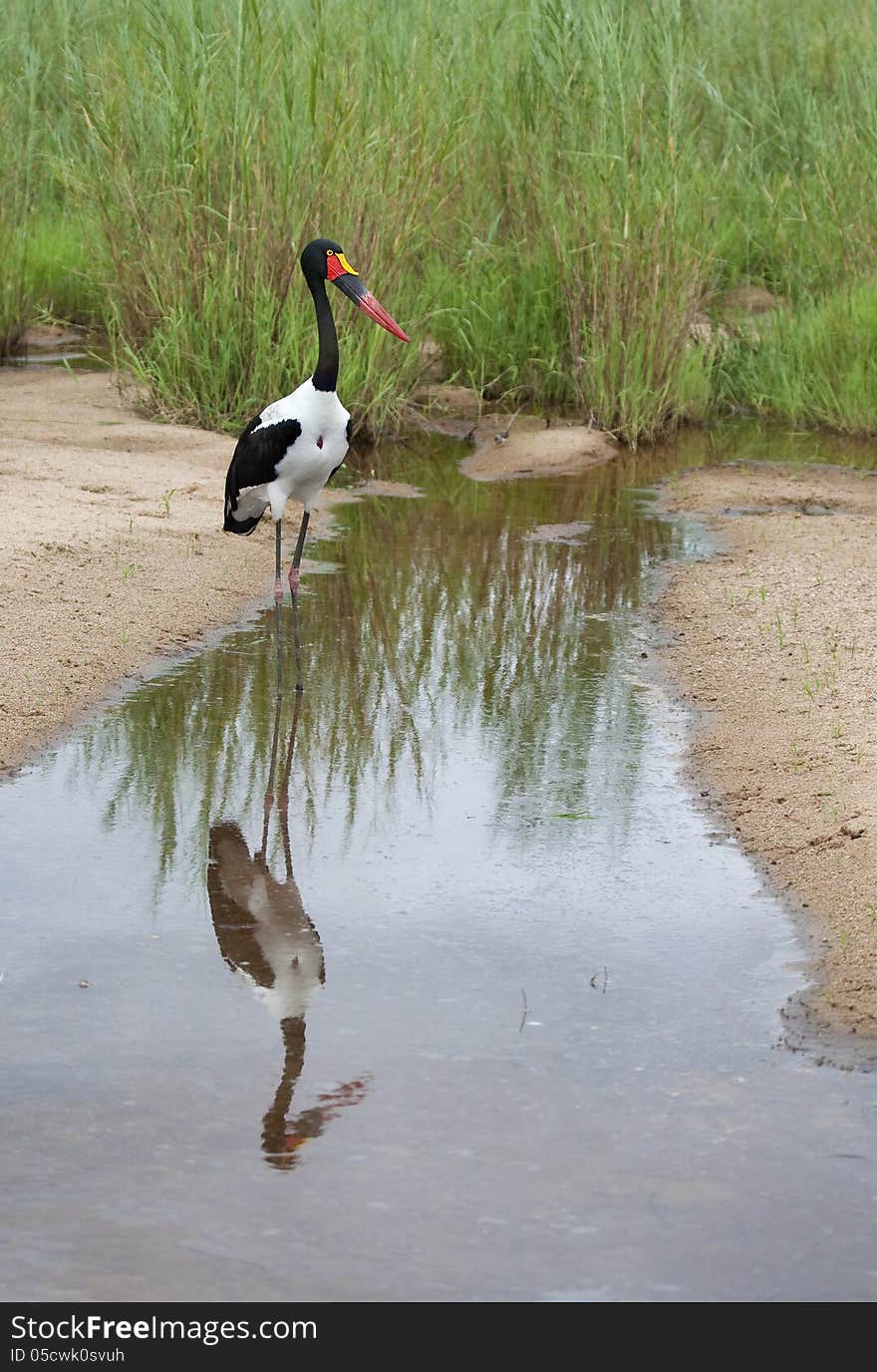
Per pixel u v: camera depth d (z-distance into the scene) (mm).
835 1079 4188
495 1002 4578
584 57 13242
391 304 12406
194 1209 3576
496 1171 3736
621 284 12766
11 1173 3682
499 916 5156
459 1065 4219
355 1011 4508
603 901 5270
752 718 6875
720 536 10172
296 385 12070
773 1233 3525
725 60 17750
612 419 12969
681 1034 4410
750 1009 4559
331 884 5375
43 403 12969
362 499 11086
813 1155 3824
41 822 5785
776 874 5430
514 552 9812
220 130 12078
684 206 12859
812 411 13766
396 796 6164
